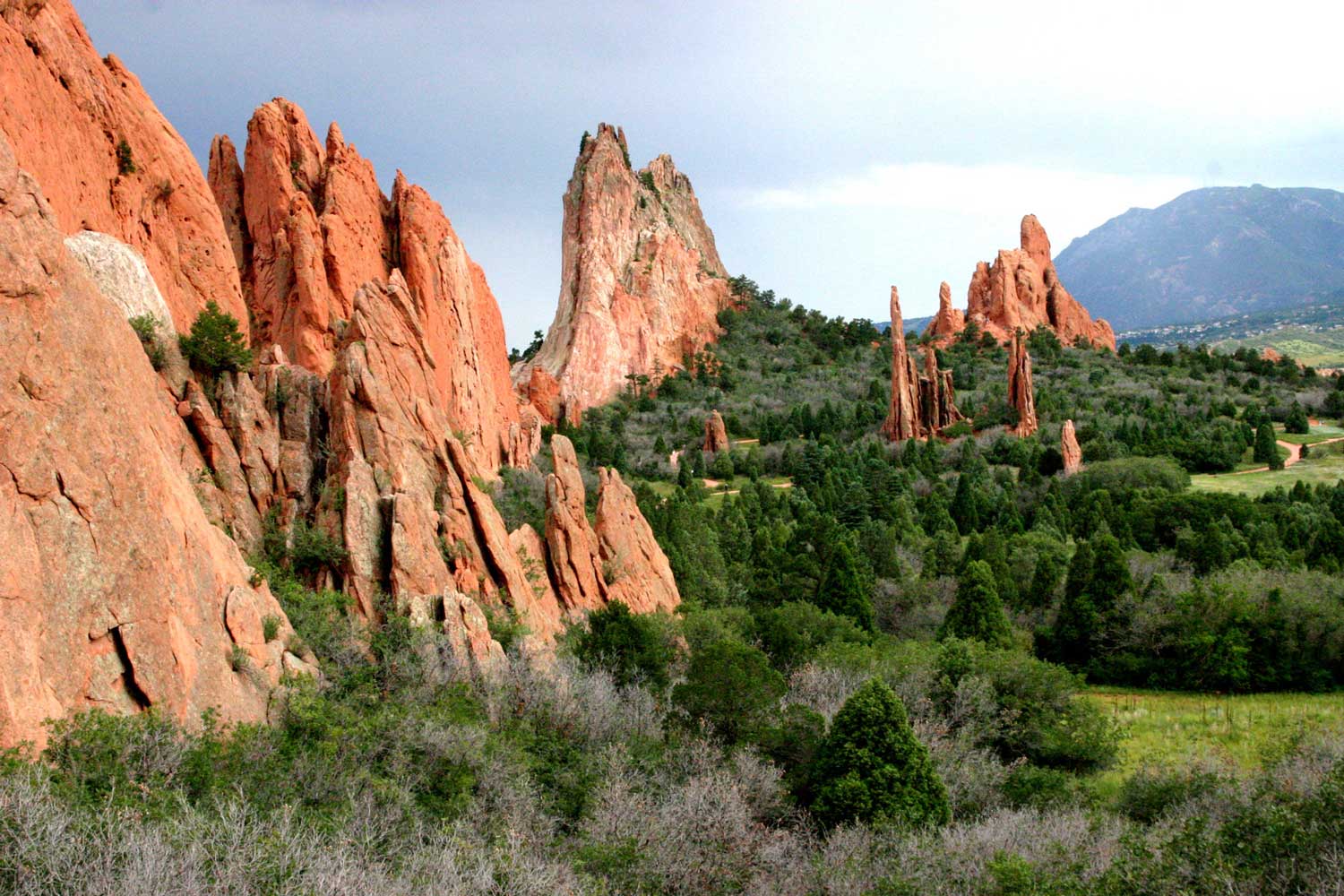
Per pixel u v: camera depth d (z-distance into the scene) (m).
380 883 22.77
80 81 41.31
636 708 41.88
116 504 26.28
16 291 24.34
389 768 30.27
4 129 34.53
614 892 27.36
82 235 37.22
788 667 52.88
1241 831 28.59
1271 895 26.36
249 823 23.75
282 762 27.98
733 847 31.30
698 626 54.59
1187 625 66.62
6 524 23.16
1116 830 33.69
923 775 35.75
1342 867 25.92
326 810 26.72
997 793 39.88
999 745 49.38
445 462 44.97
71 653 24.33
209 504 37.38
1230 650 64.31
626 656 46.44
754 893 29.47
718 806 32.38
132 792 22.84
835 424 182.38
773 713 40.78
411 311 50.16
